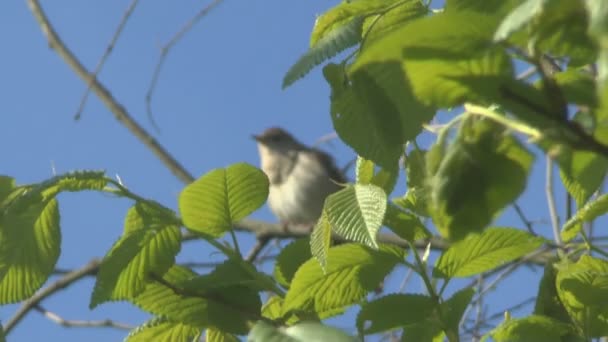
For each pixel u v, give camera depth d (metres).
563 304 4.29
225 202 4.42
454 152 2.59
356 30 3.75
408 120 3.29
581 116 2.50
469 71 2.42
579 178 3.62
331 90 3.69
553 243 4.45
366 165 4.25
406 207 4.20
